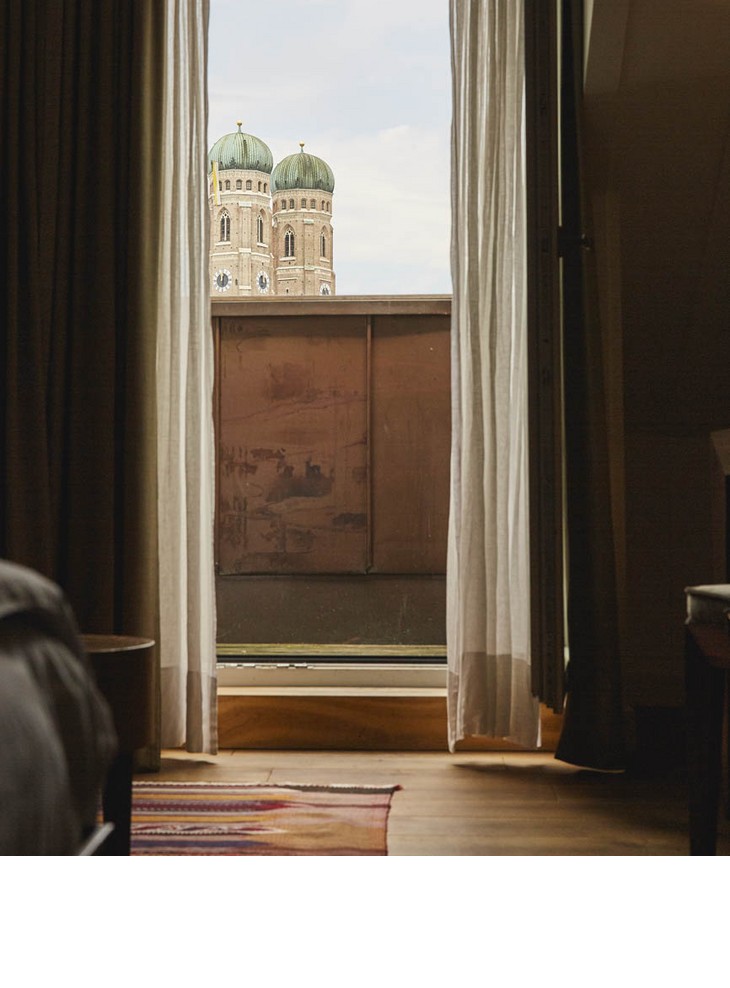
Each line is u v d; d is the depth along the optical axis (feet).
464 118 8.25
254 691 8.63
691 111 7.95
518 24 8.23
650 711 9.34
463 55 8.27
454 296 8.25
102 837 3.33
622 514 8.44
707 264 8.54
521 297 8.21
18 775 2.33
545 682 7.64
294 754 8.30
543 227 7.72
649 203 8.38
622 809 6.66
